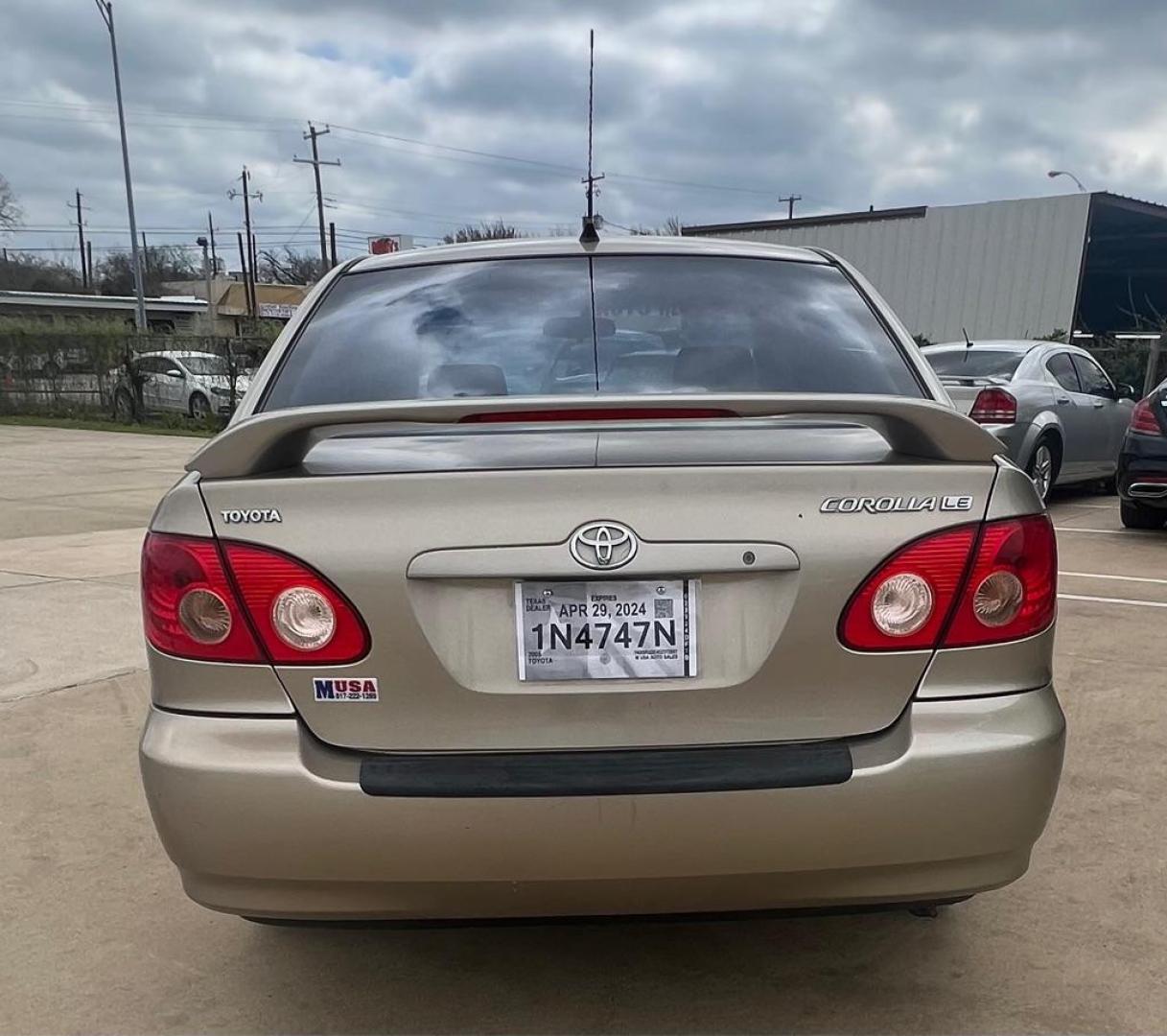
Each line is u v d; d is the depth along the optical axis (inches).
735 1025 86.7
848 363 103.4
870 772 71.3
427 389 100.9
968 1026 85.9
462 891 72.5
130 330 946.1
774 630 72.1
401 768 71.5
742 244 119.7
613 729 72.4
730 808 70.5
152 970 95.7
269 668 72.6
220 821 71.5
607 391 101.0
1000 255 762.8
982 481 75.0
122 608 221.9
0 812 126.2
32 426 828.0
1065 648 185.9
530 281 110.6
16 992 92.4
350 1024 87.9
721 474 72.5
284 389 100.7
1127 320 989.8
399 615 71.3
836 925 101.1
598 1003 90.0
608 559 70.8
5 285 2664.9
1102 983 91.3
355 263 118.1
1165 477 281.7
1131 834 117.4
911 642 73.2
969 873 74.4
